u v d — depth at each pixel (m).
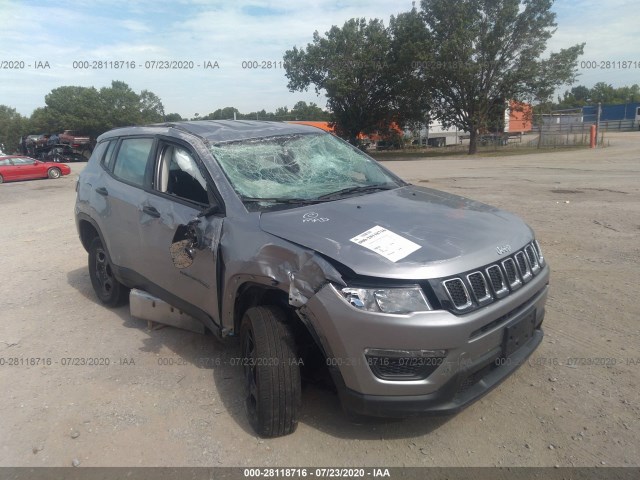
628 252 6.38
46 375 3.98
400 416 2.78
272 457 2.95
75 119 49.88
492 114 37.28
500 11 32.47
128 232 4.51
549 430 3.06
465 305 2.77
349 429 3.17
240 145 4.07
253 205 3.55
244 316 3.31
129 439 3.17
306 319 2.90
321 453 2.96
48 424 3.36
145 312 4.55
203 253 3.62
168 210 4.02
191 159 3.99
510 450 2.92
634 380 3.52
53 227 10.41
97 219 4.98
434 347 2.67
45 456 3.05
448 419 3.22
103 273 5.39
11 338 4.70
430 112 39.31
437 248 2.91
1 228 10.72
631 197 10.68
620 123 55.62
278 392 2.98
